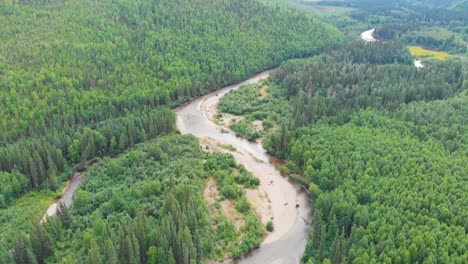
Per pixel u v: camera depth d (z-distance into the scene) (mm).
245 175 155750
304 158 157375
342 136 162500
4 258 104500
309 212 139000
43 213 137875
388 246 105438
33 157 149625
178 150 164750
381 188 130000
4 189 140000
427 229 109750
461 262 99062
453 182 128000
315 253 114812
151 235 109688
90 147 165875
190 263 107250
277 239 126750
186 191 130125
